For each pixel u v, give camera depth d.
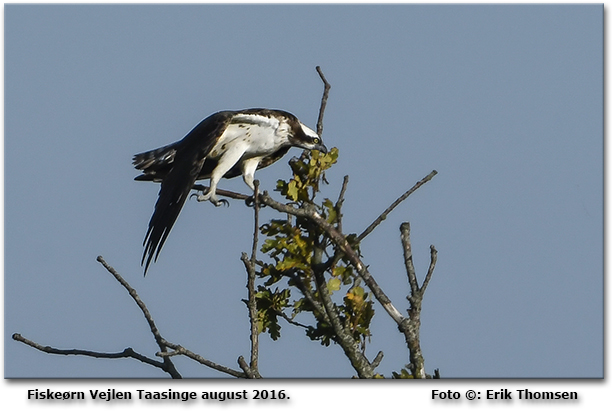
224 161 14.81
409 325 10.45
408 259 10.81
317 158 11.15
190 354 9.65
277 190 11.20
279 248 10.96
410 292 10.63
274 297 11.05
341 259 11.06
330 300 10.87
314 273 10.95
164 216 12.78
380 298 10.62
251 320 9.87
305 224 11.12
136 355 10.13
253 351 9.78
